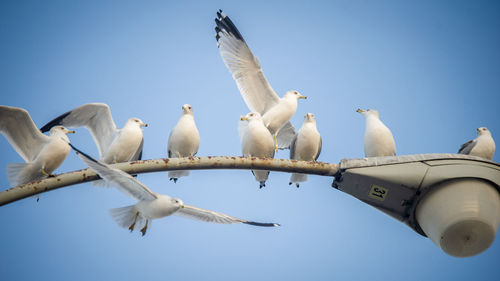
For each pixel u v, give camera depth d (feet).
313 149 40.14
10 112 35.96
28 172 36.22
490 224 28.48
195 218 33.65
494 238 28.86
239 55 46.65
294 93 45.55
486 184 29.53
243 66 46.32
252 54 46.03
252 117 39.27
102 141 40.14
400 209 31.07
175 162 31.07
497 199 29.43
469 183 29.40
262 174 39.83
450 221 28.66
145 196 29.60
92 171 30.09
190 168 31.35
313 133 39.93
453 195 29.25
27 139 36.76
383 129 38.47
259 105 45.52
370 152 38.47
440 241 29.14
